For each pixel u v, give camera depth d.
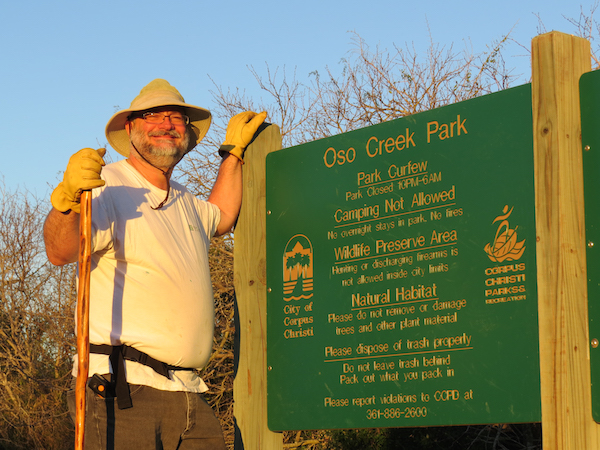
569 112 2.61
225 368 7.81
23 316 12.32
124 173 3.26
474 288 2.80
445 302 2.88
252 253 3.68
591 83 2.60
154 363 3.02
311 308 3.38
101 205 3.01
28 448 11.86
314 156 3.51
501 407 2.65
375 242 3.18
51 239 2.85
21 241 12.91
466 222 2.87
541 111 2.63
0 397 11.95
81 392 2.68
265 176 3.73
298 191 3.54
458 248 2.88
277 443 3.46
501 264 2.73
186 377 3.15
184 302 3.14
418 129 3.10
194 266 3.25
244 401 3.58
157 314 3.06
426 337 2.92
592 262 2.51
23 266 12.81
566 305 2.49
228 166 3.78
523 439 6.62
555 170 2.57
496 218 2.77
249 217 3.73
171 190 3.40
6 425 11.87
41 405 11.96
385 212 3.16
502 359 2.68
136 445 2.93
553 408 2.47
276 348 3.49
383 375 3.05
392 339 3.04
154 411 3.00
